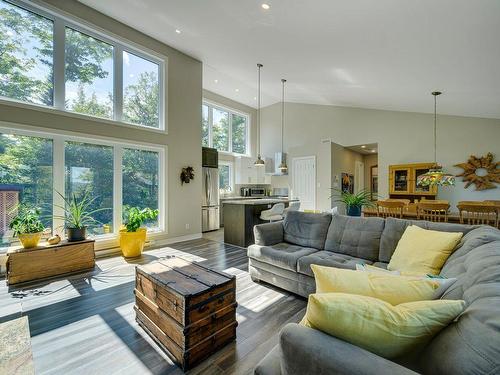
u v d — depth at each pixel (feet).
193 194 18.20
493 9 6.57
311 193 23.45
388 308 2.90
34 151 11.73
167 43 16.31
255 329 6.79
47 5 11.81
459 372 2.20
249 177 26.99
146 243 15.14
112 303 8.14
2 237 10.91
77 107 13.05
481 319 2.38
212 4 10.74
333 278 3.72
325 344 2.78
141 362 5.52
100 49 13.91
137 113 15.48
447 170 18.20
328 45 11.14
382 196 20.92
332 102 22.74
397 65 11.35
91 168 13.52
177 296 5.49
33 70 11.75
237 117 28.07
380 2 7.50
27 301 8.27
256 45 13.30
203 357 5.60
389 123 20.76
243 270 11.43
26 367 3.81
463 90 12.54
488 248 4.46
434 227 7.46
